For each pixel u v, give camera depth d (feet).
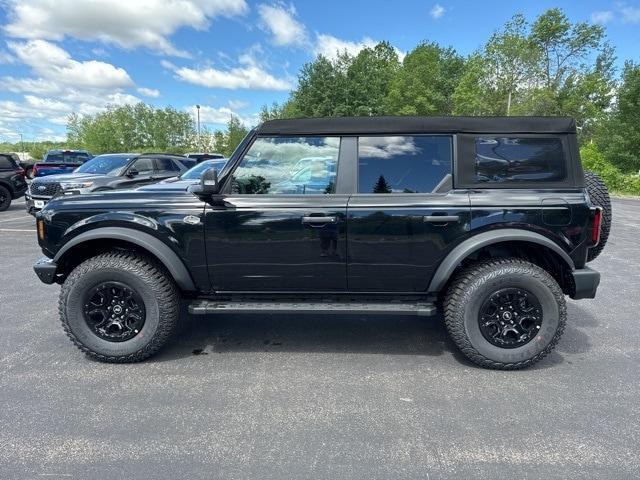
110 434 8.22
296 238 10.71
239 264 10.95
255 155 10.96
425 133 10.75
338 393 9.72
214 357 11.60
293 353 11.85
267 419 8.71
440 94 144.46
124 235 10.73
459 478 7.06
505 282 10.44
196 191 10.53
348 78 136.36
